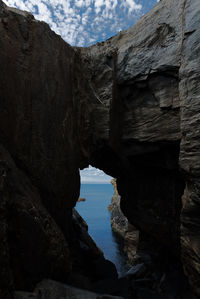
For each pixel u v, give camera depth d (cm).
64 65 1077
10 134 768
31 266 660
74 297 695
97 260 1412
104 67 1233
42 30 937
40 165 876
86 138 1229
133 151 1310
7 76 770
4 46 766
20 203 659
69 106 1102
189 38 881
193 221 892
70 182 1102
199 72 832
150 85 1124
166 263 1517
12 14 820
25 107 834
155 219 1366
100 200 10356
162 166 1261
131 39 1209
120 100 1306
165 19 1016
